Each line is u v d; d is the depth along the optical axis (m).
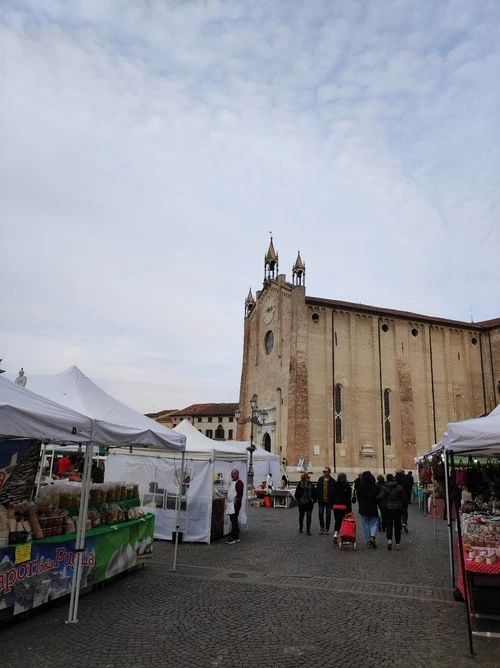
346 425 44.03
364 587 10.76
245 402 54.00
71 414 8.47
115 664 6.51
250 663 6.61
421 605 9.41
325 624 8.23
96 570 10.09
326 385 44.06
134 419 11.30
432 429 47.28
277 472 36.38
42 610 8.74
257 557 14.04
